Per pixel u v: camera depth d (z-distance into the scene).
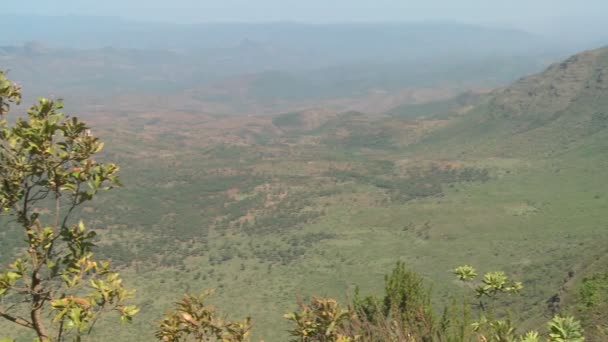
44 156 7.88
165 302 101.81
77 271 8.07
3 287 7.38
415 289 15.12
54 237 7.93
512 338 12.39
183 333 8.81
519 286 16.08
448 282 97.81
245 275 121.44
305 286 111.81
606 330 21.88
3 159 7.80
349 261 125.75
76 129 8.23
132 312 7.93
